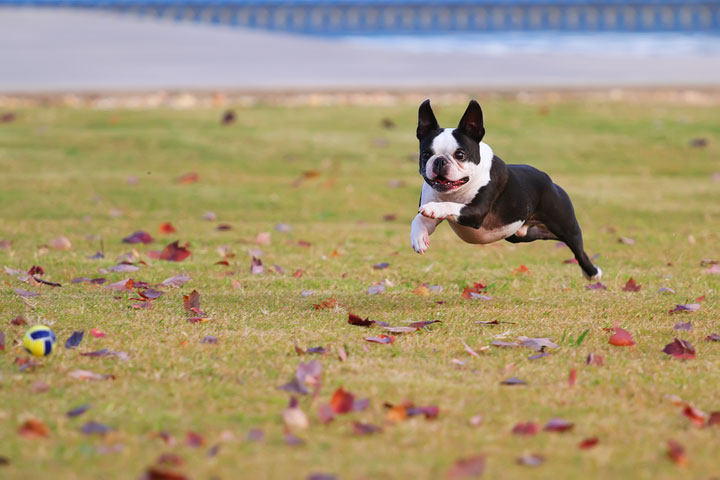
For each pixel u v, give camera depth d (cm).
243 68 3769
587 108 2825
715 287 1070
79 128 2491
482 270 1182
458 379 696
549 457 543
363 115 2711
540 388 676
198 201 1781
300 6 7050
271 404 632
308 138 2411
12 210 1641
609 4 6944
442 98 3003
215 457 537
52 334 739
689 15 6900
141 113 2684
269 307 939
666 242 1421
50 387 656
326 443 562
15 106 2809
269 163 2161
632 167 2170
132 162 2144
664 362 750
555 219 931
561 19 7050
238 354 754
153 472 499
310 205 1772
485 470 522
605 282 1095
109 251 1284
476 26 7106
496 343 794
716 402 653
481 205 848
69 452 542
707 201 1797
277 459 536
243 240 1402
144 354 745
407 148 2328
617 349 791
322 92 3127
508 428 591
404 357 756
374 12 7125
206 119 2623
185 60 3991
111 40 4606
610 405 640
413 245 881
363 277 1123
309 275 1134
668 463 537
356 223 1611
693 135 2472
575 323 883
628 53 4800
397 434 577
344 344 789
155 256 1245
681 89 3247
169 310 909
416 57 4353
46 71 3553
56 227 1488
